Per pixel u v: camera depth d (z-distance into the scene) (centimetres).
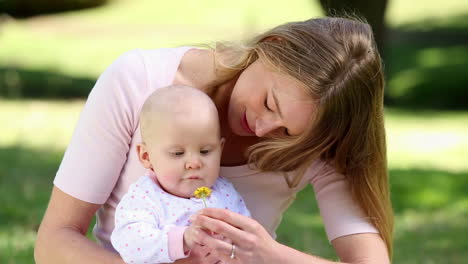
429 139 1392
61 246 344
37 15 3036
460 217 896
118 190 362
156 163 347
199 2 3178
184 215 343
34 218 765
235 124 356
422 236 819
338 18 363
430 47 2241
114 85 357
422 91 1867
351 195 381
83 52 2242
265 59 341
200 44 383
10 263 634
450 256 755
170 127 342
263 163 363
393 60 2078
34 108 1450
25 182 895
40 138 1180
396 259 737
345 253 375
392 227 383
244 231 322
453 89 1866
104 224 369
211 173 350
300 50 340
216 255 321
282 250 327
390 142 1347
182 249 324
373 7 1475
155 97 349
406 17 2708
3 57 2053
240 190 377
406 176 1045
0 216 766
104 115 353
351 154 369
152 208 340
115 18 2981
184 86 354
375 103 357
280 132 354
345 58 342
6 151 1066
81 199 352
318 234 795
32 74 1808
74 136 358
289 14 2855
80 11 3139
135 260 329
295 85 336
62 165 357
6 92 1588
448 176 1049
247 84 346
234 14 2959
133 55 366
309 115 340
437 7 2822
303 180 385
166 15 3017
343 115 348
